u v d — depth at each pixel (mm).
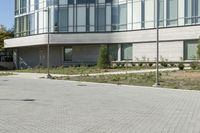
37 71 51156
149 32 49031
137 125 11844
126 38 51844
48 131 10867
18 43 63812
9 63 69688
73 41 55312
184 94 22094
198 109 15492
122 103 17594
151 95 21453
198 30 44125
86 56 56562
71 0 55750
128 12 51938
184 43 45719
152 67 46281
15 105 16766
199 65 40469
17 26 66000
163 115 13906
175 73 35906
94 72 43438
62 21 56125
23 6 64125
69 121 12570
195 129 11148
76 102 18000
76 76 39344
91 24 54906
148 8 49562
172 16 46844
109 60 48219
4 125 11812
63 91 24109
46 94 22031
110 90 24922
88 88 26609
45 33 57000
